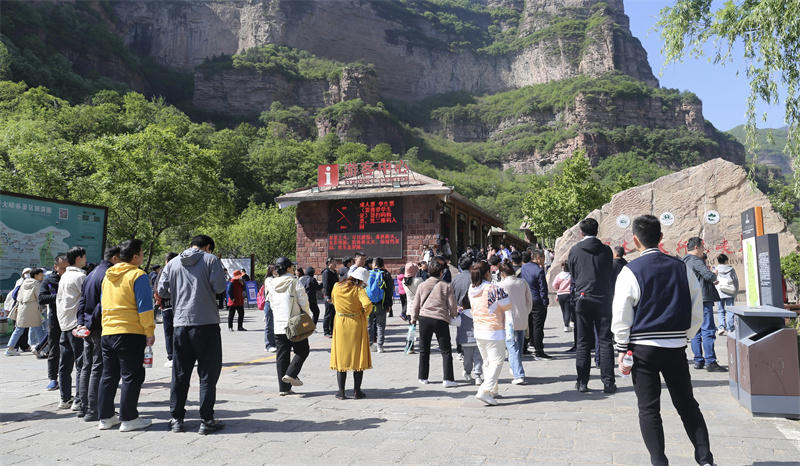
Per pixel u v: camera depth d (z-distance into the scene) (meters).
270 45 192.62
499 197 147.00
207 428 4.75
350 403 5.87
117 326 4.91
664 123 196.25
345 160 135.38
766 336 4.89
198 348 4.86
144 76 162.62
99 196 28.78
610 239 19.56
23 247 12.66
